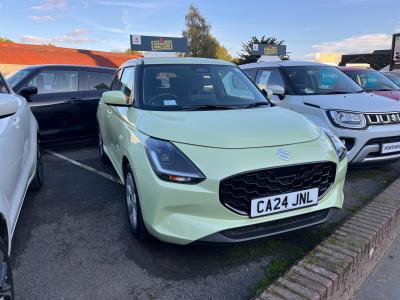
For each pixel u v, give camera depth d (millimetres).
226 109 3455
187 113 3230
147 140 2805
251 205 2520
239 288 2523
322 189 2812
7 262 2172
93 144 7082
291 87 5391
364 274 2730
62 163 5676
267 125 2963
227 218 2506
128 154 3012
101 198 4176
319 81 5555
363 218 2998
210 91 3771
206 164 2506
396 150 4500
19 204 2914
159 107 3422
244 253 2961
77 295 2451
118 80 4730
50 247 3076
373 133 4320
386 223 2945
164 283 2578
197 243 2506
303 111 4895
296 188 2650
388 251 3156
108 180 4820
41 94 6082
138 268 2756
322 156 2734
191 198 2473
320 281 2166
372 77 7305
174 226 2529
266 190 2555
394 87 6996
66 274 2686
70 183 4707
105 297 2432
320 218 2812
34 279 2627
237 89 3959
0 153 2541
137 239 3125
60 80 6277
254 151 2596
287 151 2652
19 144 3238
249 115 3207
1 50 35188
